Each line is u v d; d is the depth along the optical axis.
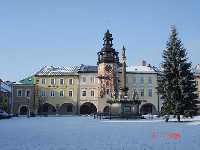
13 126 40.19
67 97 108.44
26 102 108.81
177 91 56.25
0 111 74.25
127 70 108.50
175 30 58.69
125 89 69.88
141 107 107.56
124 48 69.44
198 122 50.69
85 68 111.31
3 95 100.25
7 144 18.91
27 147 17.25
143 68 110.44
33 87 109.25
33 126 40.16
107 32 102.44
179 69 56.94
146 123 47.94
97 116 79.00
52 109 109.38
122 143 19.45
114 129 33.81
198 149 15.97
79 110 107.94
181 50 58.00
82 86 108.19
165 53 58.34
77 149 16.33
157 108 107.19
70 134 26.91
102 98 100.81
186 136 24.45
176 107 55.34
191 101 56.41
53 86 109.00
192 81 57.72
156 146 17.58
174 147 16.98
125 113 68.44
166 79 57.16
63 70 111.88
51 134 26.92
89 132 29.45
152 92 107.81
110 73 101.06
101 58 102.69
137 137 23.80
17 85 109.25
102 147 17.23
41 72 110.69
